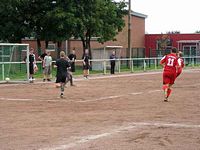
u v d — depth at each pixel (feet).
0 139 49.03
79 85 126.00
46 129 55.31
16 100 88.38
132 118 63.98
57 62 93.50
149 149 43.68
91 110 73.05
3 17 195.72
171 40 331.98
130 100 88.07
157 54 293.23
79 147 44.73
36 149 43.83
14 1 187.73
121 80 148.56
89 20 199.00
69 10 191.52
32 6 193.57
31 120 62.59
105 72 185.78
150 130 54.29
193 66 261.03
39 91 107.76
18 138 49.57
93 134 51.70
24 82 135.85
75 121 61.52
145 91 107.96
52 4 193.98
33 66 136.98
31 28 198.08
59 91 107.55
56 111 71.87
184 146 45.16
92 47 276.41
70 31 194.80
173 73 86.58
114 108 75.56
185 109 73.97
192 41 326.85
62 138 49.42
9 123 60.03
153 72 201.98
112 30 222.89
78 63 236.84
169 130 54.29
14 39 199.62
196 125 57.93
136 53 272.51
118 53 245.45
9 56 136.46
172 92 104.94
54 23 191.11
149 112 70.33
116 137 49.90
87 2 198.29
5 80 134.72
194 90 110.63
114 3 232.53
